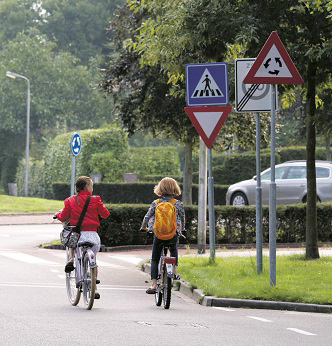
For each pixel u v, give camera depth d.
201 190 58.12
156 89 78.31
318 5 44.59
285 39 46.28
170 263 33.44
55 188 147.75
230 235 68.50
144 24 49.34
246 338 26.22
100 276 46.75
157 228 33.94
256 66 35.66
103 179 148.00
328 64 47.00
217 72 44.22
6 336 25.45
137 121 82.31
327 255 53.56
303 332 27.72
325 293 35.16
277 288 36.22
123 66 79.81
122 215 66.00
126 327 27.81
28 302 34.38
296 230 68.31
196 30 45.75
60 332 26.38
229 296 35.59
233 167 133.50
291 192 82.56
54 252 61.62
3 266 50.22
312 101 49.06
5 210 113.25
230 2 46.41
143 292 40.03
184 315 31.72
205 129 44.22
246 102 41.41
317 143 150.62
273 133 36.81
